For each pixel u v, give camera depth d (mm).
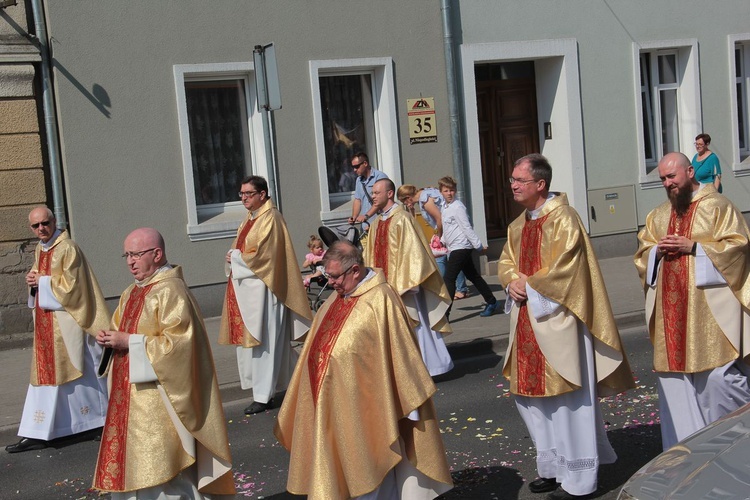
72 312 7734
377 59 13609
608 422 7375
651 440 6859
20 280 11594
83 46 11742
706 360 5773
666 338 5961
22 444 7863
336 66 13297
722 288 5773
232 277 8766
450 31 14062
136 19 12023
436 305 8977
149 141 12156
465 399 8516
